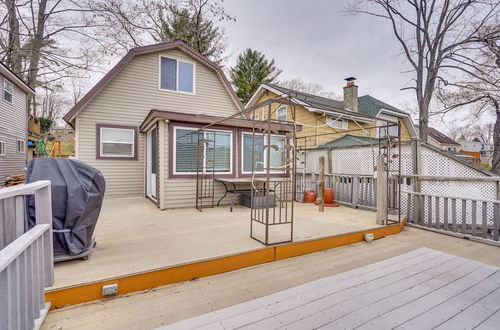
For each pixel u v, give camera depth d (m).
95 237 3.19
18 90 10.36
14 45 10.78
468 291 2.12
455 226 4.07
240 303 1.95
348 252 3.27
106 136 6.98
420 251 3.18
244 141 6.04
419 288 2.16
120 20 11.38
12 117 9.80
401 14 11.63
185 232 3.46
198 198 5.47
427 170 5.26
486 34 10.01
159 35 13.58
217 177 5.71
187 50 8.02
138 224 3.91
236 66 18.88
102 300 2.00
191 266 2.41
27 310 1.38
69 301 1.91
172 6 12.99
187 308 1.91
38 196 1.83
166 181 5.16
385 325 1.64
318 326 1.63
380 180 4.12
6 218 1.57
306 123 10.69
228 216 4.57
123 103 7.20
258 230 3.60
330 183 6.45
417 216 4.59
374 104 12.46
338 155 6.87
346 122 11.30
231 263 2.63
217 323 1.66
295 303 1.91
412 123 13.87
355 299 1.97
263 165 6.21
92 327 1.66
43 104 21.62
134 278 2.15
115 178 7.10
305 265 2.81
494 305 1.90
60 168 2.31
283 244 2.99
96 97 6.87
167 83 7.86
